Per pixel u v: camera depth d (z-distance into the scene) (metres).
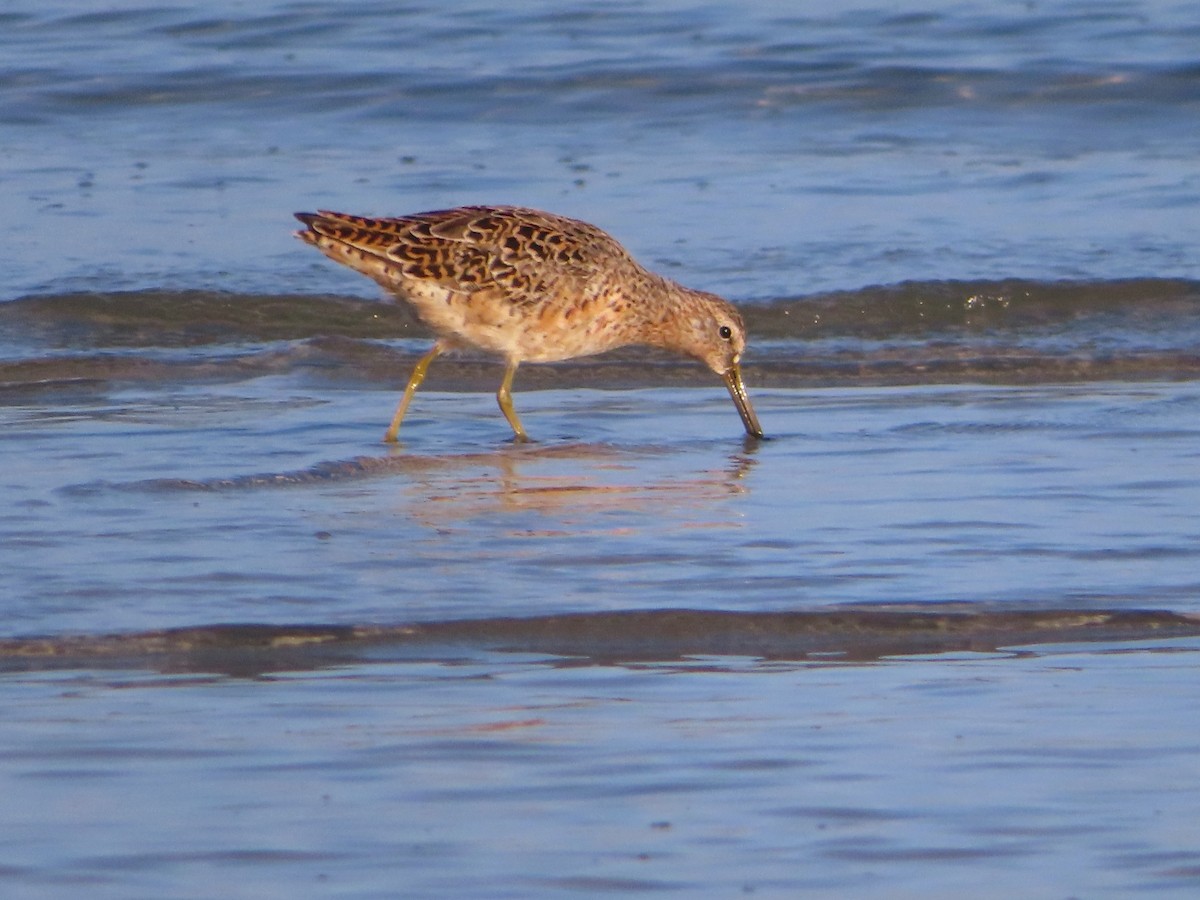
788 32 27.14
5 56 26.39
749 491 12.08
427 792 7.29
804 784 7.37
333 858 6.70
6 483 11.98
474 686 8.50
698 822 7.02
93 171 22.42
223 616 9.33
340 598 9.67
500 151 23.42
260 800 7.19
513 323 14.33
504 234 14.29
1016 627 9.37
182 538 10.71
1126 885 6.49
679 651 9.05
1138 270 18.95
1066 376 16.36
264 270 19.09
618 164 22.91
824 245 19.83
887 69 25.80
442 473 12.63
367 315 18.20
